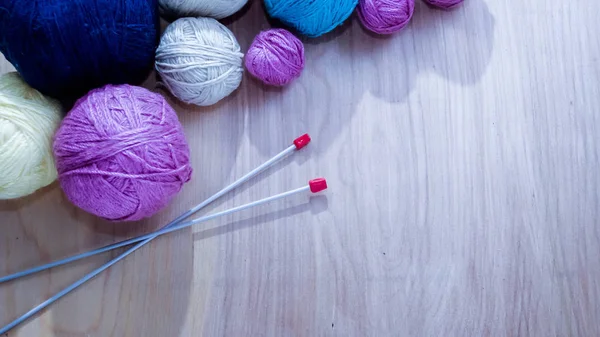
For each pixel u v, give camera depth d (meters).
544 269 0.46
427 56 0.47
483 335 0.45
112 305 0.44
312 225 0.45
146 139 0.38
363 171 0.46
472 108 0.47
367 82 0.47
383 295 0.45
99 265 0.44
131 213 0.40
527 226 0.46
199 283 0.44
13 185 0.39
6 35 0.37
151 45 0.41
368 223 0.45
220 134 0.46
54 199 0.45
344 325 0.45
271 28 0.47
